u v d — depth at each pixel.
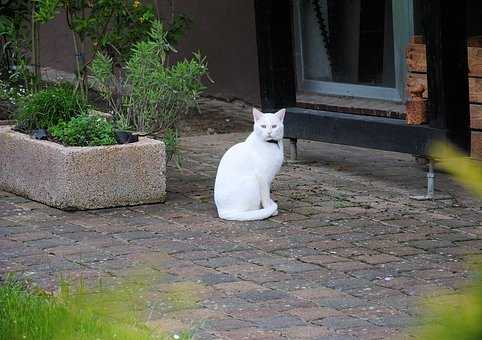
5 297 6.51
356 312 6.56
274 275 7.46
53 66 19.27
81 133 9.89
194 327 6.21
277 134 9.36
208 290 7.07
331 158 12.38
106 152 9.63
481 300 2.44
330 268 7.66
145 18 11.97
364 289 7.10
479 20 11.87
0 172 10.59
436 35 9.81
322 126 11.44
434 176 11.23
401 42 11.75
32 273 7.54
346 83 12.36
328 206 9.84
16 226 9.06
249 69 16.05
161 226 9.04
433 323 2.65
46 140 10.05
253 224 9.12
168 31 14.17
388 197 10.27
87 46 17.36
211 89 16.75
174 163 12.03
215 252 8.15
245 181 9.27
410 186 10.80
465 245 8.37
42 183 9.88
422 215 9.50
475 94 10.78
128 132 10.03
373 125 10.76
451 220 9.29
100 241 8.52
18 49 13.23
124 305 6.43
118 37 12.11
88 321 5.87
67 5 12.09
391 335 6.04
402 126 10.40
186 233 8.78
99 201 9.67
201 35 16.77
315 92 12.54
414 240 8.55
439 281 7.27
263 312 6.57
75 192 9.57
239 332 6.14
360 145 10.96
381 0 12.04
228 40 16.33
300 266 7.71
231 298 6.88
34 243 8.46
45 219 9.33
